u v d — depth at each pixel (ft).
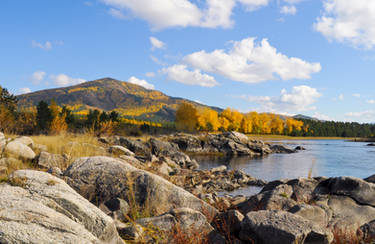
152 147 79.51
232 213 15.44
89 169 17.74
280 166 85.61
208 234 13.70
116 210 15.38
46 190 10.55
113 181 17.24
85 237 8.55
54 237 7.88
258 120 363.56
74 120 112.68
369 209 19.20
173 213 14.39
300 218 13.51
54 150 32.68
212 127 285.64
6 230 7.42
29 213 8.46
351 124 553.23
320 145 221.87
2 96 71.77
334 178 22.75
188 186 35.99
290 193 21.95
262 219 13.32
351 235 15.37
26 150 26.50
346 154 134.92
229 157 119.75
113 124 66.33
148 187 16.88
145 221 13.87
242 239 13.51
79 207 10.07
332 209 19.17
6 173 18.70
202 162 96.73
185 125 238.68
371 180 24.52
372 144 224.12
